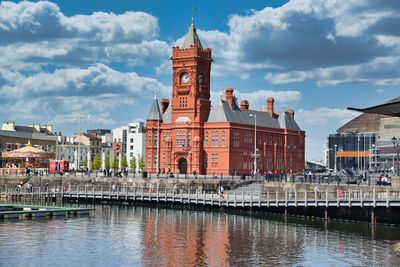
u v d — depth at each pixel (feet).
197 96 463.42
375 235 213.46
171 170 462.19
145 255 173.78
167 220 259.60
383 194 250.37
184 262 163.84
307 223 247.29
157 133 464.65
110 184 387.34
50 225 237.25
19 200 363.97
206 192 351.67
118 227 233.96
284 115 548.72
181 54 467.52
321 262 164.86
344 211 256.11
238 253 177.78
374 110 237.66
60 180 407.85
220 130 454.40
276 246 190.29
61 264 160.35
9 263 160.45
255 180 375.66
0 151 570.05
